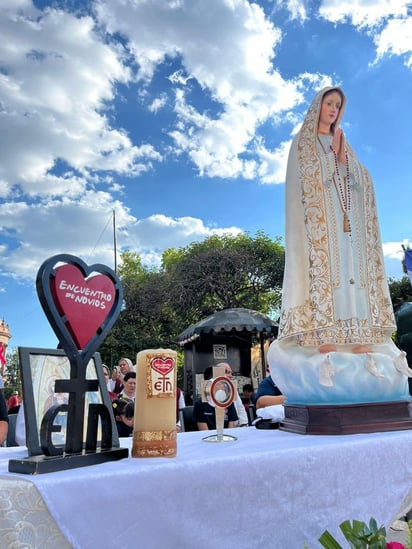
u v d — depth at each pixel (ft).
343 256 7.80
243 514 4.47
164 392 4.70
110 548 3.67
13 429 9.61
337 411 6.48
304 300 7.74
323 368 6.78
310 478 5.01
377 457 5.63
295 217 8.21
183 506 4.12
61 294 4.39
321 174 8.09
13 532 3.35
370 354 7.14
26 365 4.58
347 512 5.20
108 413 4.58
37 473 3.77
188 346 43.47
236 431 7.52
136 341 66.39
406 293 52.26
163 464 4.17
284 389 7.46
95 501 3.67
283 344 7.82
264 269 69.21
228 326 35.73
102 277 4.74
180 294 68.13
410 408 6.94
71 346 4.38
